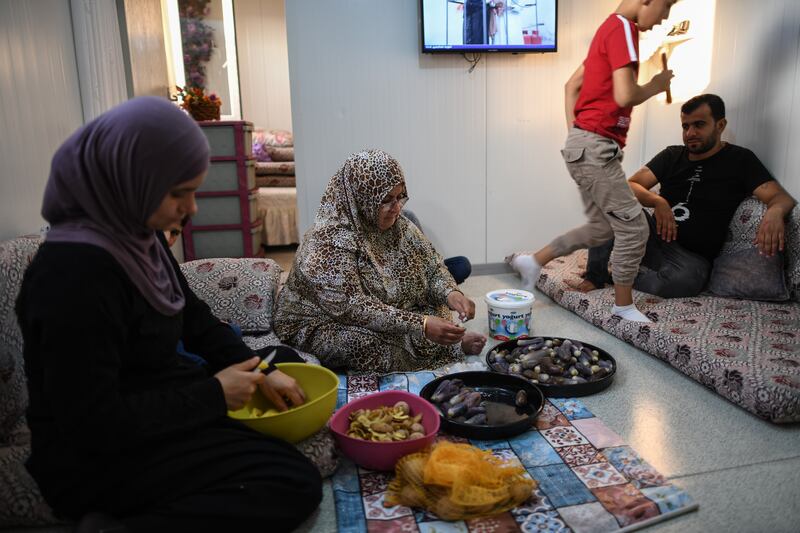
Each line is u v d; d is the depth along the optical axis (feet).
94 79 7.78
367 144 10.48
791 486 4.52
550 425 5.34
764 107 8.53
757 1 8.45
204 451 3.66
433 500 4.13
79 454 3.47
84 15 7.56
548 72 10.77
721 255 8.85
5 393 4.66
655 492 4.33
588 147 7.61
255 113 17.79
